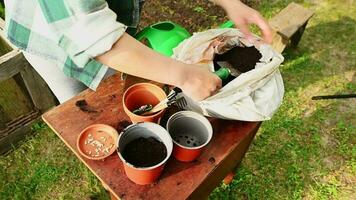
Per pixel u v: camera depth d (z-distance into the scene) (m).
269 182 2.31
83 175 2.26
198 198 1.50
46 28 1.10
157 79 1.05
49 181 2.22
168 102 1.20
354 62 3.09
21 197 2.15
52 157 2.33
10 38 1.18
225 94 1.19
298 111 2.68
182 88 1.07
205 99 1.17
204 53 1.33
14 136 2.32
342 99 2.79
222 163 1.34
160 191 1.14
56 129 1.25
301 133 2.56
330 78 2.93
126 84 1.40
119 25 0.96
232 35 1.40
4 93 2.22
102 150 1.21
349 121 2.66
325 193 2.29
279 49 2.81
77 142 1.22
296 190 2.29
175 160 1.21
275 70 1.31
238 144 1.29
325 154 2.47
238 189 2.26
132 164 1.12
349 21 3.43
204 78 1.08
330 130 2.60
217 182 1.69
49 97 2.39
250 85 1.23
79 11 0.92
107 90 1.38
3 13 2.26
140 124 1.14
